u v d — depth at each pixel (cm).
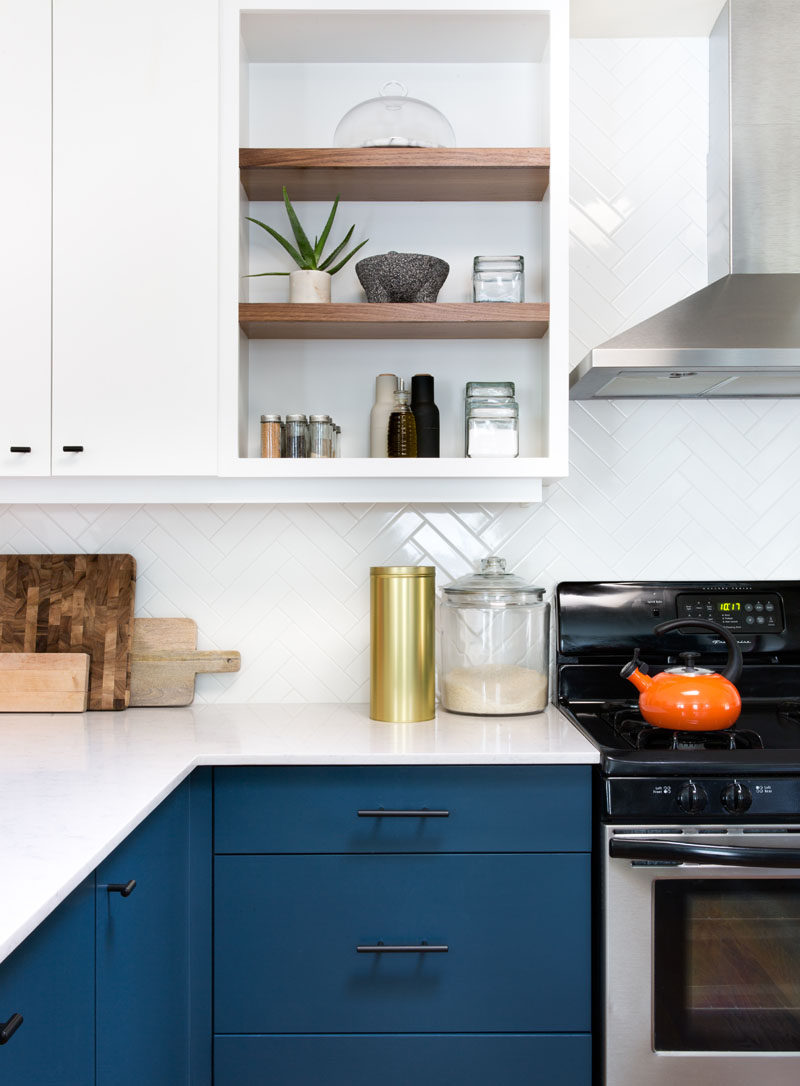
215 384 192
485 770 170
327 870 170
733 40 212
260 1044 170
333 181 204
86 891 115
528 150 195
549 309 196
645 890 166
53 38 190
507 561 226
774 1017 166
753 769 165
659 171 226
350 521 225
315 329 205
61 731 189
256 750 170
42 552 223
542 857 170
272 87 219
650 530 226
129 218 191
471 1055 170
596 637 217
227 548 224
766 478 226
